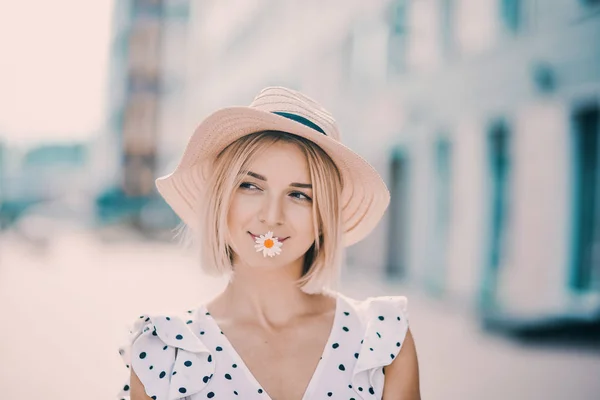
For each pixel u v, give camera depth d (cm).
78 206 4122
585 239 817
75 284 1190
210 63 3130
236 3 2572
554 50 845
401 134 1250
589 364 591
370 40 1372
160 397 159
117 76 4622
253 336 173
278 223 166
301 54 1819
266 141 168
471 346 658
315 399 165
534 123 881
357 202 192
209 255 174
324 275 179
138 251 2208
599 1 774
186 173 186
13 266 1519
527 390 506
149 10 4209
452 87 1078
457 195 1056
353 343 175
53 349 640
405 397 175
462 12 1055
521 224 895
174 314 174
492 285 905
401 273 1255
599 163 801
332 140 164
